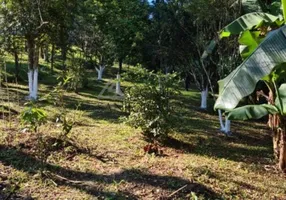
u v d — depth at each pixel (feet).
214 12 33.76
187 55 46.55
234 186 18.10
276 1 23.91
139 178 17.65
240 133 34.81
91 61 68.18
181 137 28.78
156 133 25.05
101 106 40.75
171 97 26.12
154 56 54.60
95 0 62.59
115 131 27.50
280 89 20.01
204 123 37.63
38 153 19.26
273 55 14.05
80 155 20.51
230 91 14.08
